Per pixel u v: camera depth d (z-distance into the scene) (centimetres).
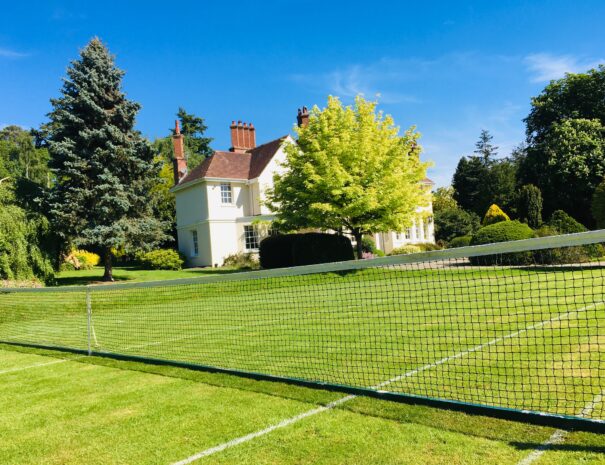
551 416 386
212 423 454
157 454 392
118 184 2247
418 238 3659
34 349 962
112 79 2369
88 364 777
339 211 2131
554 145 3291
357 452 365
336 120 2262
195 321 1167
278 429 425
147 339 970
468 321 903
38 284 1845
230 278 700
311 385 549
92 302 1524
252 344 835
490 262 1970
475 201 5138
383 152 2188
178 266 2888
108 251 2270
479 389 493
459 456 343
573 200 3281
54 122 2334
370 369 604
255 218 3036
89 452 409
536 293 1214
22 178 2192
